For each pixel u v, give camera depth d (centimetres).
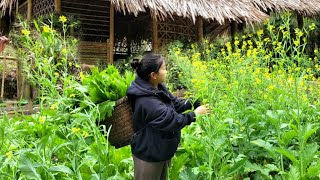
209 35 1273
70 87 384
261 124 390
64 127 331
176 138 285
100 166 296
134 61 286
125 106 334
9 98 988
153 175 286
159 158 280
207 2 1055
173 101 310
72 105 379
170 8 962
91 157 314
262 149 381
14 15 1279
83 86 388
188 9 992
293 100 395
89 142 350
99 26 1398
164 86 301
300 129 333
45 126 362
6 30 1304
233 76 418
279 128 356
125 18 1399
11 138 318
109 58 1064
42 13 1109
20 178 279
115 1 905
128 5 912
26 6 1164
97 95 366
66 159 344
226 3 1089
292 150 365
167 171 314
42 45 444
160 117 268
